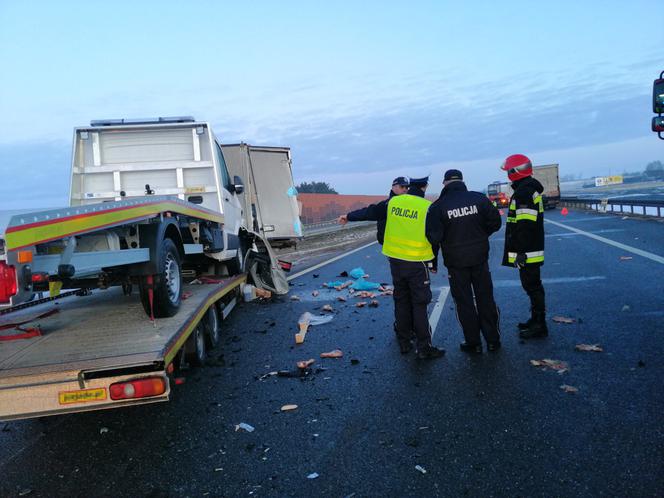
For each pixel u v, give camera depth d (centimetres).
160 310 545
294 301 1016
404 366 579
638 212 2736
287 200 1434
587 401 448
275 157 1423
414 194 622
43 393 382
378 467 368
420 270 601
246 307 990
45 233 371
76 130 823
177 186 835
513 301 863
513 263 632
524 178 634
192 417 478
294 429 438
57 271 392
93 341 455
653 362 527
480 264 599
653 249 1327
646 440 376
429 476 352
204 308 630
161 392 388
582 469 346
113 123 849
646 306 750
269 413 475
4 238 337
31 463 411
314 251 2212
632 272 1029
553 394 468
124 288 571
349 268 1466
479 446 387
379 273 1320
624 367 521
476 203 595
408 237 602
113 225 460
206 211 756
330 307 894
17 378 381
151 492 355
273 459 390
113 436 450
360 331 744
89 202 821
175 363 580
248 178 1321
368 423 439
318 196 5031
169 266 578
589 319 709
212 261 952
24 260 350
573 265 1190
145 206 525
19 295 346
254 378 573
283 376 572
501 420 426
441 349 625
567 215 3434
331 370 583
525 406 448
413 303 604
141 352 404
